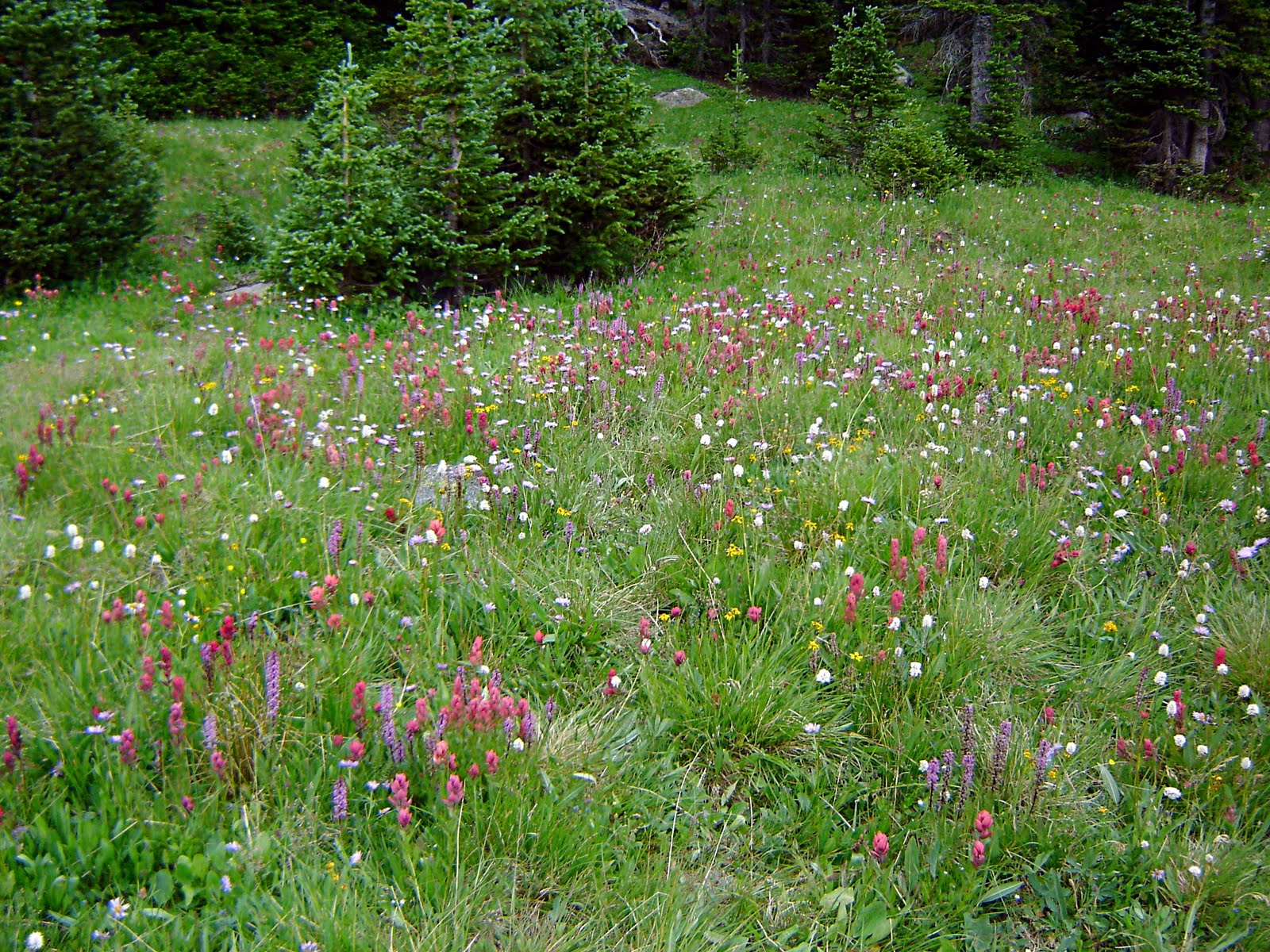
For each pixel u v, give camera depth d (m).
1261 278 12.98
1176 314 9.91
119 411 6.49
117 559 4.66
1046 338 9.00
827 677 4.17
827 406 6.89
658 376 7.41
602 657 4.55
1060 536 5.39
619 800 3.76
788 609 4.64
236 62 25.95
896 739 4.02
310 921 2.99
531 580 4.87
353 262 10.01
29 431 5.84
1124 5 24.30
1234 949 3.28
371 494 5.48
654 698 4.20
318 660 4.04
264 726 3.66
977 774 3.88
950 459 6.21
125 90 17.05
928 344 8.56
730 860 3.62
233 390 6.91
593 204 10.96
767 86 36.81
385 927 3.05
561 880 3.39
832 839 3.64
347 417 6.53
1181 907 3.40
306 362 7.68
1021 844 3.60
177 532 4.89
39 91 11.98
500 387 7.09
